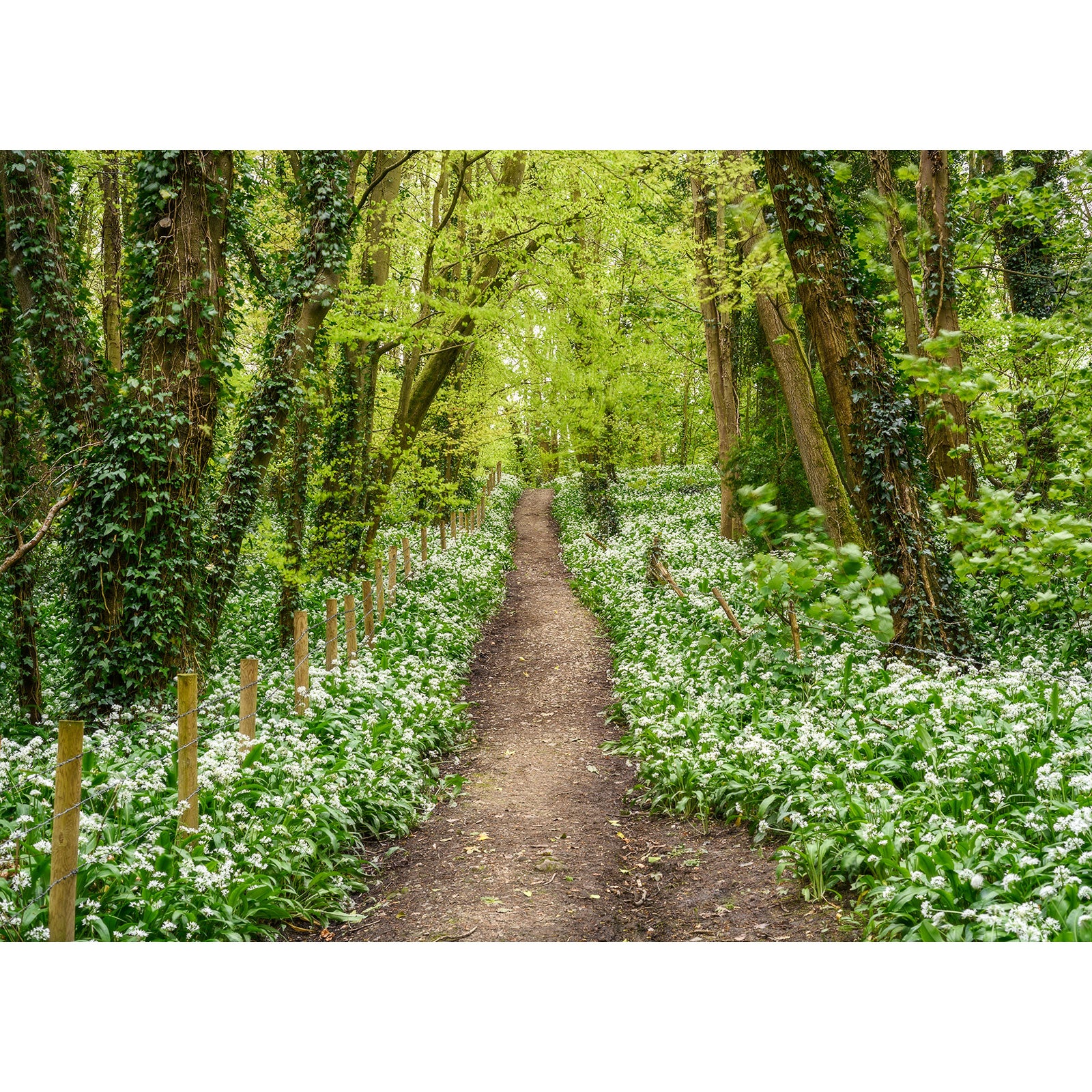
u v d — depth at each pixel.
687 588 15.98
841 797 6.62
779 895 6.25
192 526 10.39
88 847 5.76
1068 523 6.21
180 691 6.57
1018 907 4.66
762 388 18.58
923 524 10.48
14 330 10.78
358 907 6.70
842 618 6.58
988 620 11.74
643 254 17.72
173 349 10.27
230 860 5.95
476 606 18.23
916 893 5.15
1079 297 13.51
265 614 15.76
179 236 10.30
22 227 9.98
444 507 22.88
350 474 17.31
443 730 10.80
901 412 10.74
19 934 5.14
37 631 10.72
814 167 10.89
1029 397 9.28
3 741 8.05
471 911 6.58
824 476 15.19
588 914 6.53
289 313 12.48
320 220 12.59
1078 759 6.37
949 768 6.64
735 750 8.19
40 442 11.38
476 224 17.70
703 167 17.03
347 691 10.09
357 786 7.96
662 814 8.40
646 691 11.14
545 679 14.22
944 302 13.24
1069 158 15.31
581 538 27.06
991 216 15.32
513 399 29.36
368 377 17.64
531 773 9.93
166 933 5.28
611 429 26.39
